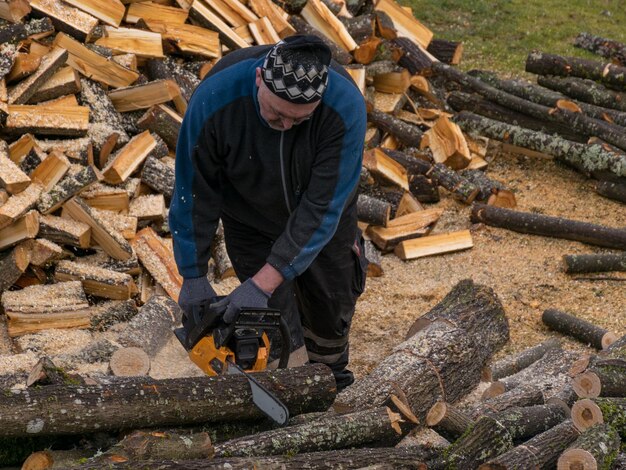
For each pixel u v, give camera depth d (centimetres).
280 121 359
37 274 566
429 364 451
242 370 373
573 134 817
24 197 557
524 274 682
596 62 858
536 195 795
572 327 599
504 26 1157
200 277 402
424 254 698
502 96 836
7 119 592
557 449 375
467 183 762
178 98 677
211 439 377
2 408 329
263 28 774
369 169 736
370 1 883
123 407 350
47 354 506
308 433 366
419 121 839
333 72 368
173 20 731
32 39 638
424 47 902
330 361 481
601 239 706
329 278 441
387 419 385
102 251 591
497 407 436
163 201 633
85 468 313
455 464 363
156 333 524
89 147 607
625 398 405
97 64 660
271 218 412
